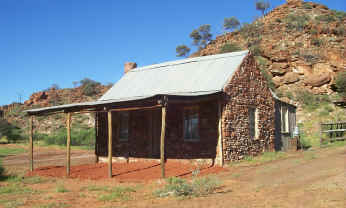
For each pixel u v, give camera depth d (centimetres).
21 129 5456
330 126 2452
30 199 905
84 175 1402
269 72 3975
